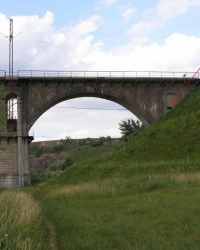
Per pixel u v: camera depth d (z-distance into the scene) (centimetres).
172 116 6944
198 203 2081
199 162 4594
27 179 6969
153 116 7706
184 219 1742
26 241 1191
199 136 5653
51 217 2183
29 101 7312
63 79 7394
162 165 4725
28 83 7356
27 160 7044
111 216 2072
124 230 1642
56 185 5350
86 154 14475
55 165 13338
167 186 3103
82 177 5575
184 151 5422
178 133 6003
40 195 3950
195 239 1418
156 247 1329
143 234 1554
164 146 5781
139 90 7706
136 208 2209
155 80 7688
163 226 1681
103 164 5775
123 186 3466
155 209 2084
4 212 1549
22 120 7212
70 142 17438
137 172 4731
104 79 7531
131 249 1326
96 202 2858
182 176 3384
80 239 1488
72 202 3044
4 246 1141
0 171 6912
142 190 3153
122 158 5928
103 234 1600
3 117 3919
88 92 7544
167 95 7769
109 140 15700
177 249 1305
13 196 2405
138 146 6131
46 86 7412
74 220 1991
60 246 1428
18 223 1419
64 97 7462
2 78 7194
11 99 7312
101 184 3822
